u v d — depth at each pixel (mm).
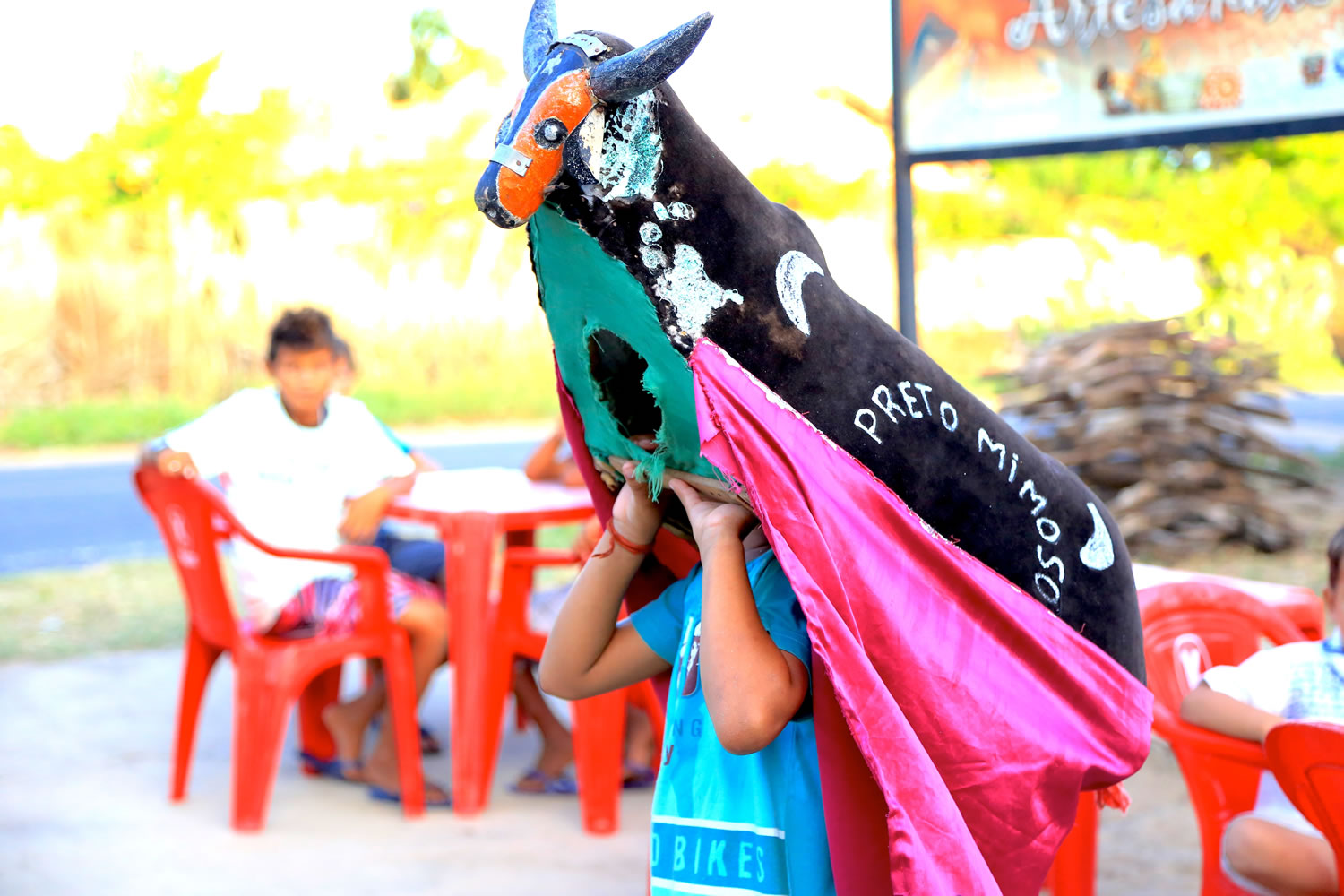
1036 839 1798
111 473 13289
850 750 1601
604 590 1962
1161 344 8250
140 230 16531
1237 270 17766
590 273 1688
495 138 1595
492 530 4000
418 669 4141
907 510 1726
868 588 1666
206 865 3646
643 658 2018
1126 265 17750
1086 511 1897
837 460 1684
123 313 16359
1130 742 1887
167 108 16938
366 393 17344
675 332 1633
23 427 15133
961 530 1786
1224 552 8062
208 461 3977
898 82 4750
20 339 15977
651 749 4344
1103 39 4461
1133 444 8180
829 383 1691
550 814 4047
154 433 15680
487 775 4125
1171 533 8078
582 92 1549
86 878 3547
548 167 1545
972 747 1724
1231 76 4332
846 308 1737
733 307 1642
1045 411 8375
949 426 1773
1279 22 4242
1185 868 3600
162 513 4043
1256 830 2627
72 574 7887
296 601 4078
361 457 4262
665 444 1813
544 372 18312
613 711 3883
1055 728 1807
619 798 4066
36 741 4762
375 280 17516
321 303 17297
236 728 3924
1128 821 3963
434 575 4473
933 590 1737
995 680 1765
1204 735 2740
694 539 2031
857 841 1599
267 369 4207
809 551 1604
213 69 17219
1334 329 18750
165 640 6258
